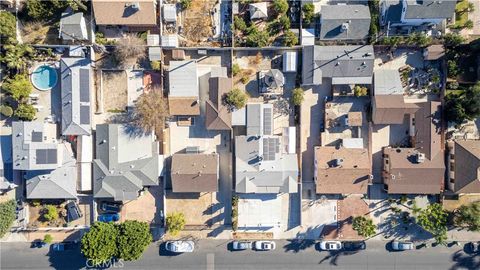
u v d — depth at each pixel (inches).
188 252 1918.1
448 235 1911.9
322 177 1815.9
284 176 1824.6
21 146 1732.3
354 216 1910.7
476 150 1797.5
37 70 1850.4
